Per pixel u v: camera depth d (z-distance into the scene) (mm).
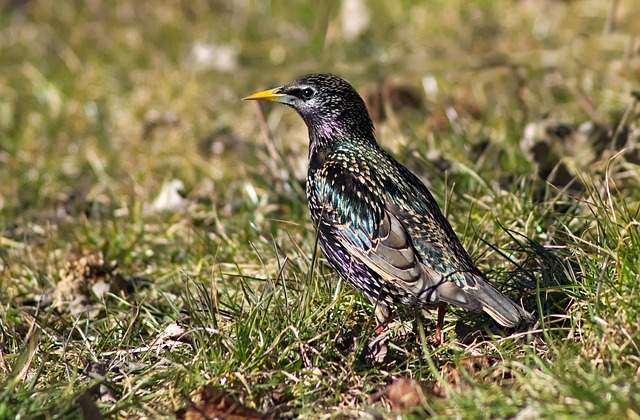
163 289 10203
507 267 9266
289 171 11789
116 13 18844
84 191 13461
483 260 9438
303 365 8016
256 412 7430
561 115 13461
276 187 12188
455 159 11883
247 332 8031
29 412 7320
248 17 18094
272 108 14961
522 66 13750
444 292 8109
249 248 10617
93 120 15539
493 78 14617
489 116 13594
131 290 10320
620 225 8336
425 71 14039
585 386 6945
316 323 8438
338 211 8812
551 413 6645
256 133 14477
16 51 17953
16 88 16562
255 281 9898
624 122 11578
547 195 10320
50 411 7391
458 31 16797
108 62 17203
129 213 12102
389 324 8742
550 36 16172
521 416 6766
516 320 7793
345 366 7984
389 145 13023
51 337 8844
